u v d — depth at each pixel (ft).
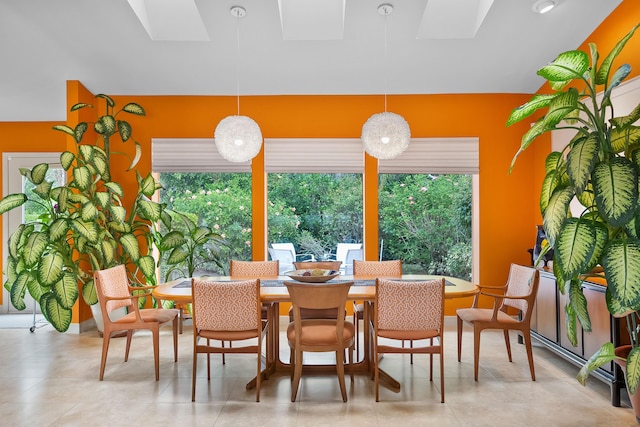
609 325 9.64
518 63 15.30
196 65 15.53
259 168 17.29
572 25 13.35
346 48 14.64
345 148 17.34
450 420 8.73
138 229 16.08
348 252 18.34
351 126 17.26
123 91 16.99
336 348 9.63
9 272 14.26
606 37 12.89
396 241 18.38
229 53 14.90
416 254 18.35
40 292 14.14
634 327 8.21
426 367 12.00
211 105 17.37
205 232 16.40
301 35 14.19
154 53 14.92
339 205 18.44
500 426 8.47
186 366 12.16
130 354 13.26
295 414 9.03
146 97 17.34
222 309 9.55
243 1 12.70
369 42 14.33
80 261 15.83
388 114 12.54
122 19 13.41
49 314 13.41
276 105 17.29
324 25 14.06
